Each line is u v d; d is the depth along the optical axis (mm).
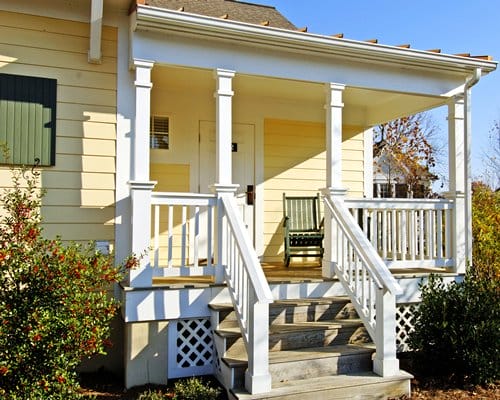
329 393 3617
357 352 4000
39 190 4508
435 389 4055
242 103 6621
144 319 4109
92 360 4582
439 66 5371
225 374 3812
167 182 6094
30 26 4535
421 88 5477
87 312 3201
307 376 3812
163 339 4227
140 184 4215
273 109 6793
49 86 4566
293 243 6133
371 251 4262
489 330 4160
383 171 17922
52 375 3039
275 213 6809
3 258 3006
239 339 3988
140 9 4121
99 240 4664
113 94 4773
